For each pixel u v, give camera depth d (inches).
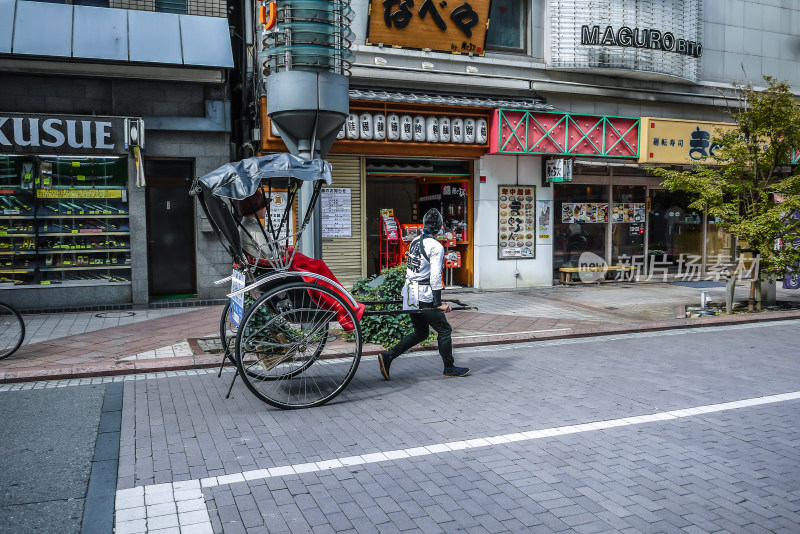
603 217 577.9
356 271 483.5
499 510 140.9
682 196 617.0
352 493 149.8
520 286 535.5
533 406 220.2
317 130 309.7
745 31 605.3
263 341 231.5
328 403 224.8
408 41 467.2
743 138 429.1
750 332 368.2
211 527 133.2
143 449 178.5
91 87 418.9
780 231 414.6
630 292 518.6
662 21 526.9
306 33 298.2
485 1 483.2
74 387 245.8
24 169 409.1
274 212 434.9
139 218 430.9
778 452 177.2
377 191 526.6
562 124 503.2
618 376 262.4
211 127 440.5
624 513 139.6
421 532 130.8
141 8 427.8
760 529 132.7
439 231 256.1
